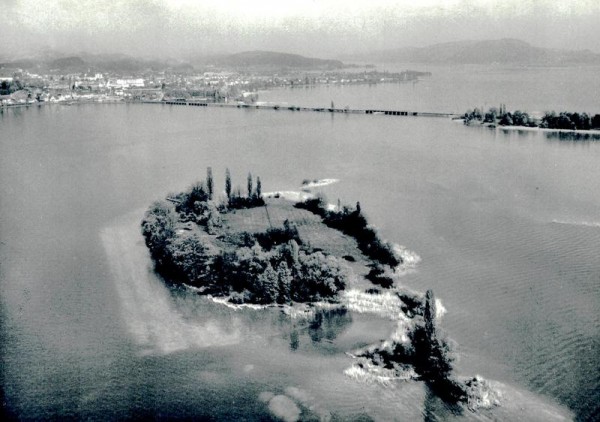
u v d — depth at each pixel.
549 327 125.06
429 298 110.19
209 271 147.50
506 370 110.06
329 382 106.88
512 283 147.00
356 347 118.62
